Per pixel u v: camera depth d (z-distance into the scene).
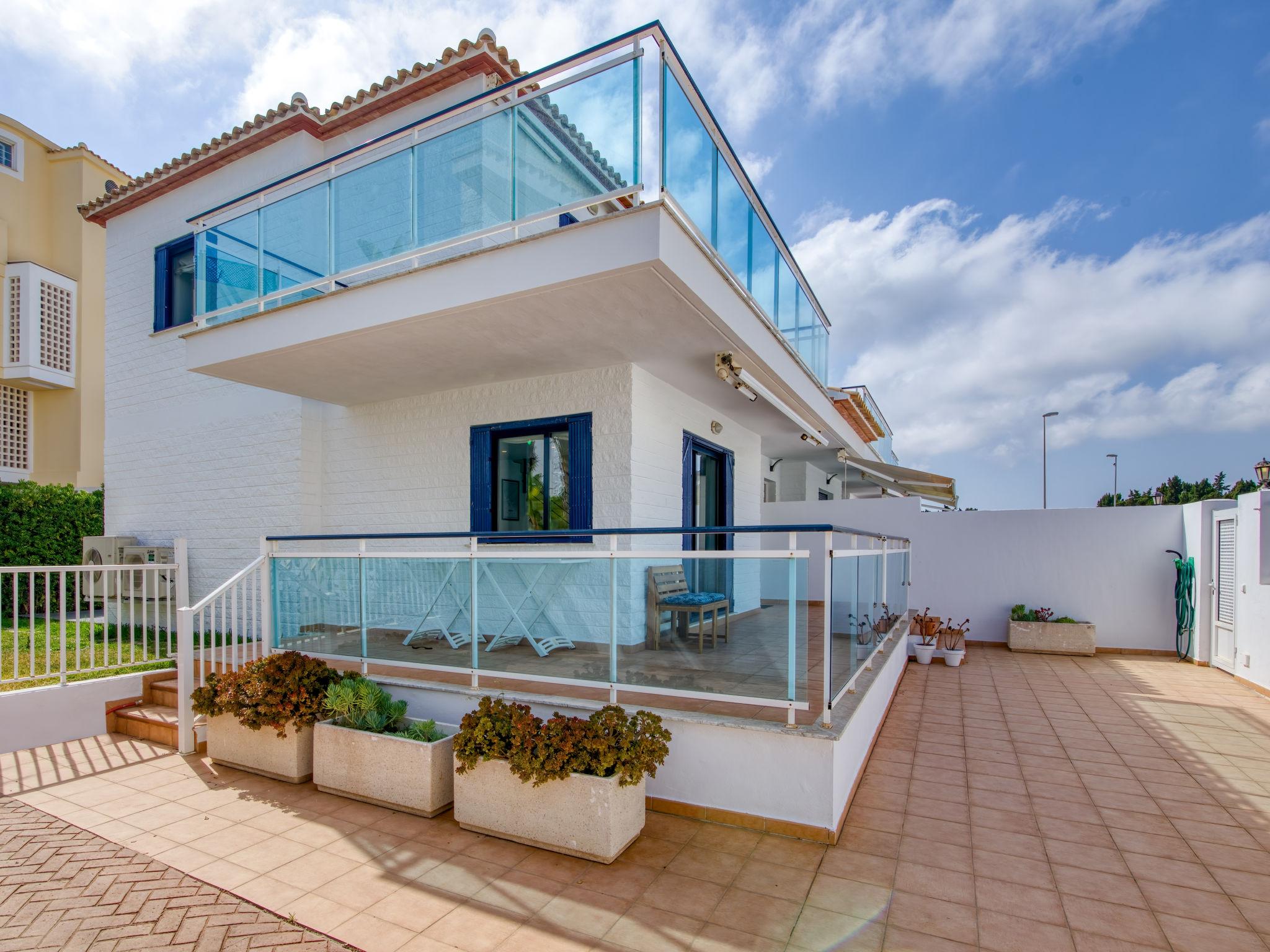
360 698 5.11
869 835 4.20
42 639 8.91
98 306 16.20
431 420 8.31
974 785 5.08
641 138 4.58
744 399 8.60
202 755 5.89
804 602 4.25
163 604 10.05
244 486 9.48
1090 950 3.04
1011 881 3.65
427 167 5.66
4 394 15.39
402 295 5.62
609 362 6.93
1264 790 5.00
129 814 4.61
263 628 6.76
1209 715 7.22
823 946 3.07
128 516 10.80
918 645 10.33
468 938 3.15
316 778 5.02
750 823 4.23
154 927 3.25
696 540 8.78
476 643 5.45
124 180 16.95
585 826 3.87
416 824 4.43
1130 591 11.09
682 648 4.65
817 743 4.07
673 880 3.65
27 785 5.16
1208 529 10.04
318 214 6.34
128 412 10.95
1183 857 3.95
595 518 7.13
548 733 3.99
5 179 15.24
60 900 3.51
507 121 5.24
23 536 11.79
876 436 14.50
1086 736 6.41
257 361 6.79
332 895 3.54
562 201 4.92
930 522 12.24
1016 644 11.27
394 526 8.53
